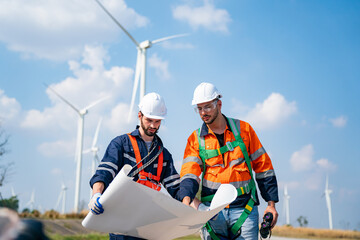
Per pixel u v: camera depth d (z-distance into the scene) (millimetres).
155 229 2869
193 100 3961
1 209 1002
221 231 3980
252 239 3885
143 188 2566
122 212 2688
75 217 22656
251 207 3908
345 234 34906
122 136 3422
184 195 3557
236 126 4082
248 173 3990
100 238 14852
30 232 988
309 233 35062
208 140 4000
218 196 3283
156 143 3438
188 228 2998
